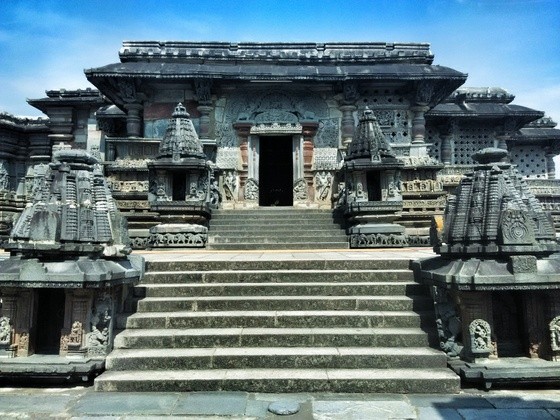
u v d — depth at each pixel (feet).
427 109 56.95
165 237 38.75
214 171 51.26
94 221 18.38
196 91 55.16
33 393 15.55
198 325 18.94
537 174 79.77
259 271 22.31
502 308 17.95
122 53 56.95
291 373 16.10
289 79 54.03
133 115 55.06
